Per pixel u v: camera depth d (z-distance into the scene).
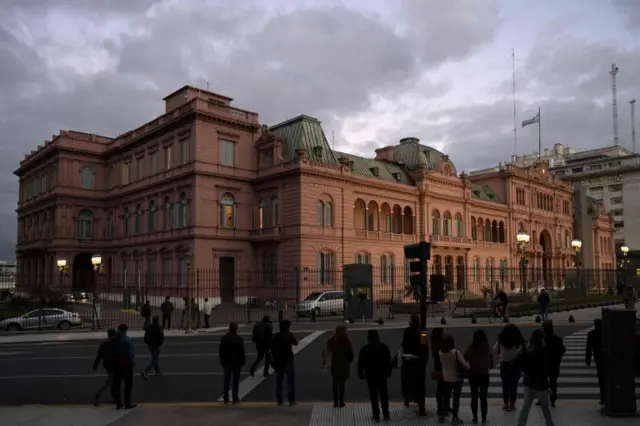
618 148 137.62
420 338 13.63
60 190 68.19
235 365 14.91
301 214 53.62
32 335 33.91
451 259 71.38
